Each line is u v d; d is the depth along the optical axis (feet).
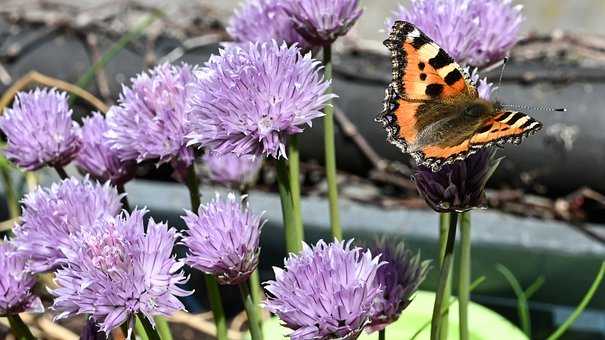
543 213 2.31
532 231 2.25
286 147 1.72
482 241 2.23
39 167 1.71
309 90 1.55
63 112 1.70
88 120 1.72
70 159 1.71
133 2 2.65
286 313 1.48
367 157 2.39
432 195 1.51
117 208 1.61
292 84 1.54
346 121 2.39
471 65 1.71
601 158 2.27
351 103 2.39
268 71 1.54
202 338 2.18
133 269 1.50
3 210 2.39
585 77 2.31
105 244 1.51
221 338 1.73
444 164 1.49
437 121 1.56
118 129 1.64
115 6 2.64
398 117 1.59
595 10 3.18
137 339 1.82
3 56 2.49
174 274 1.53
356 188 2.40
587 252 2.21
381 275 1.57
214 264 1.55
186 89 1.63
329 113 1.75
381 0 3.16
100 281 1.49
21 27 2.55
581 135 2.27
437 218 2.29
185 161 1.64
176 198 2.35
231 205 1.56
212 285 1.71
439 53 1.61
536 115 2.29
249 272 1.57
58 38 2.51
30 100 1.70
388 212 2.31
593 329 2.18
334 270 1.48
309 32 1.68
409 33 1.61
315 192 2.40
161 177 2.40
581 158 2.27
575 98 2.30
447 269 1.56
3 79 2.48
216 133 1.55
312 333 1.48
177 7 2.67
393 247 1.61
